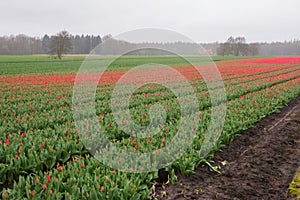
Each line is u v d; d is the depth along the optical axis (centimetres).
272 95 1448
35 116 977
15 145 638
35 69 3384
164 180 589
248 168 661
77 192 467
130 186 493
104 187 477
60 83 2006
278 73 2745
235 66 3703
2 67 3644
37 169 594
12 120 920
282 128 991
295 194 550
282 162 708
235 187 574
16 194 466
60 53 5691
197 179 602
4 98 1435
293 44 10244
